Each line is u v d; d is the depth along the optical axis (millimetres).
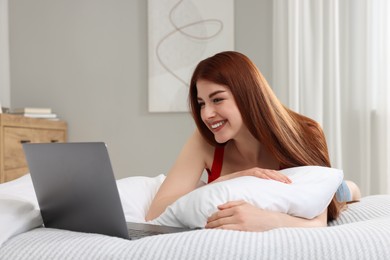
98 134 3207
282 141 1284
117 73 3178
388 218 856
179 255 652
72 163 832
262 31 2889
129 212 1278
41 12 3305
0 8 3270
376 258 616
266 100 1283
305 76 2742
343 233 683
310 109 2730
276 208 988
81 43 3246
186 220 1029
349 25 2672
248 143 1426
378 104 2602
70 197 884
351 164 2672
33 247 744
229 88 1267
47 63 3299
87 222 887
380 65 2588
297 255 627
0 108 2666
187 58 3008
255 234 714
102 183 801
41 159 903
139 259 660
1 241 790
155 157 3098
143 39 3123
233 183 1020
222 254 641
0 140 2400
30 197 1163
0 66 3256
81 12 3246
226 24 2943
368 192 2609
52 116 3072
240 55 1312
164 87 3045
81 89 3246
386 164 2576
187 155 1510
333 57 2678
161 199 1315
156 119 3092
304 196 1006
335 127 2674
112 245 724
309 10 2744
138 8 3131
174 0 3021
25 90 3330
